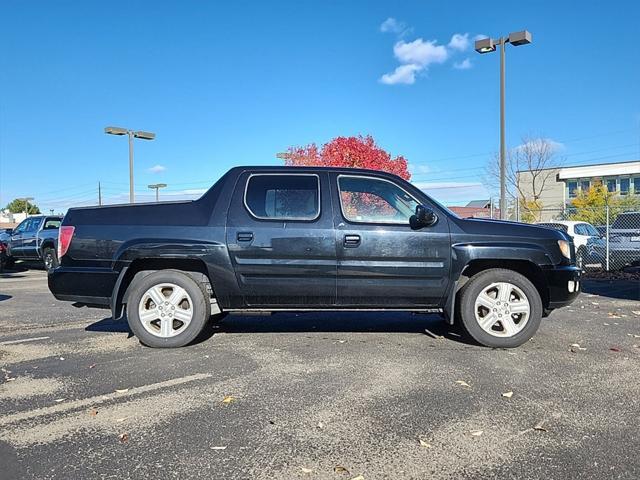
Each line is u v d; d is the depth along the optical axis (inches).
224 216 219.8
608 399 159.2
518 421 142.5
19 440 132.4
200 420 144.0
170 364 197.8
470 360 201.6
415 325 269.0
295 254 216.7
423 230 218.2
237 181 224.4
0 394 166.2
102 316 310.7
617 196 1530.5
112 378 181.6
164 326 221.5
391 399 159.2
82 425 141.5
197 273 225.6
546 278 219.8
